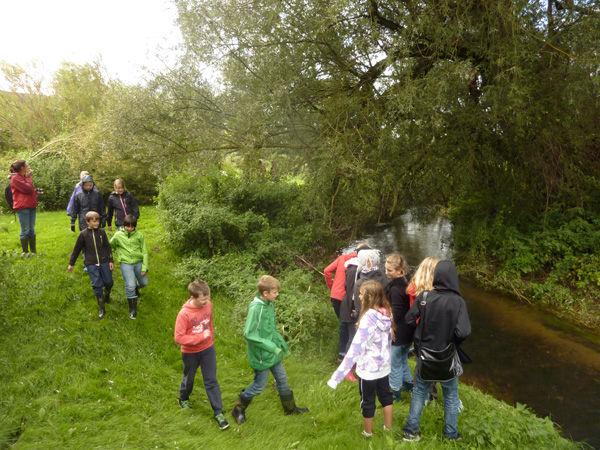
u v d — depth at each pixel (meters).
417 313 4.16
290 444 4.29
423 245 13.30
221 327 7.02
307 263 10.04
